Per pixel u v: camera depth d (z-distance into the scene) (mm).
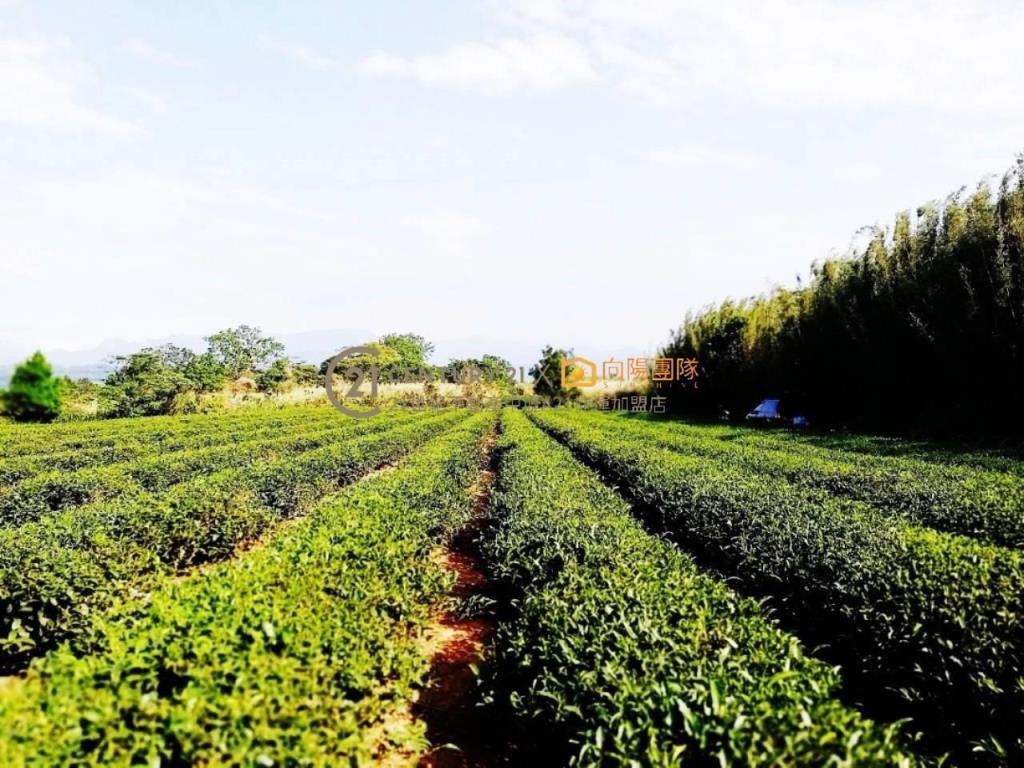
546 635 5066
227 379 49125
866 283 25312
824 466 13531
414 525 8219
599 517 8414
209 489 10523
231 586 4863
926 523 9555
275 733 3289
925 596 5500
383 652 4895
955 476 12117
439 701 6133
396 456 22547
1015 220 18953
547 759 4516
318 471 14891
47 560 6734
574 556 6547
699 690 3494
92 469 14195
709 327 42938
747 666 4047
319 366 60781
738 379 38188
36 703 3105
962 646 5031
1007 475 12250
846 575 6301
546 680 4469
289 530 7363
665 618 4762
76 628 6664
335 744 3801
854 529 7633
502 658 5613
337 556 5980
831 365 28453
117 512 8609
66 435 24719
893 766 3041
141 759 3096
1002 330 19359
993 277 19438
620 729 3295
